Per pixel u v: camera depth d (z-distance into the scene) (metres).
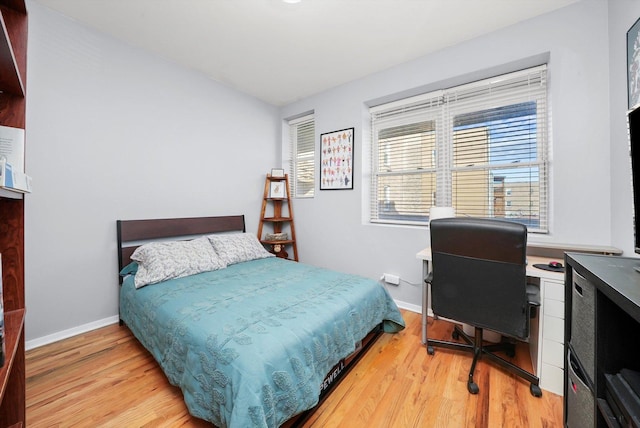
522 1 1.84
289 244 3.80
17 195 0.84
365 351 1.92
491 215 2.41
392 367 1.75
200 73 2.89
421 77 2.55
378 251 2.91
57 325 2.04
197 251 2.46
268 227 3.72
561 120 1.91
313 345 1.33
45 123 1.96
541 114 2.16
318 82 3.10
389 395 1.50
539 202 2.18
